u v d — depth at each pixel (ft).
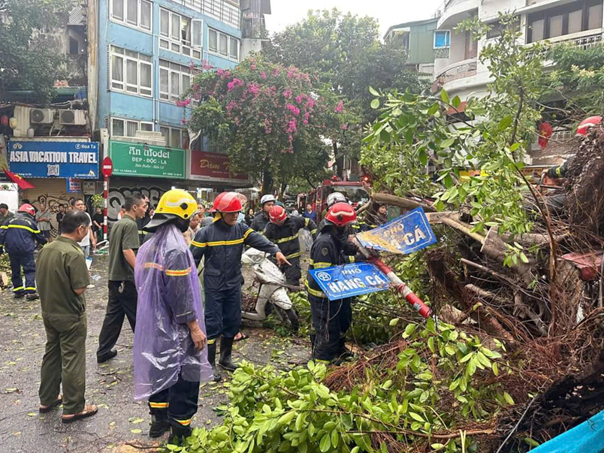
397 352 10.61
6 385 15.24
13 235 27.50
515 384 8.70
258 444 8.07
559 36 56.90
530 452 6.42
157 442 11.76
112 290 16.97
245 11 82.43
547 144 16.28
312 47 80.33
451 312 11.51
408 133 9.68
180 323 10.47
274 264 21.22
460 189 8.70
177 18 70.90
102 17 62.49
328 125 67.21
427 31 88.07
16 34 54.08
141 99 66.44
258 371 10.16
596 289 9.45
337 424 7.70
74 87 64.90
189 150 68.54
